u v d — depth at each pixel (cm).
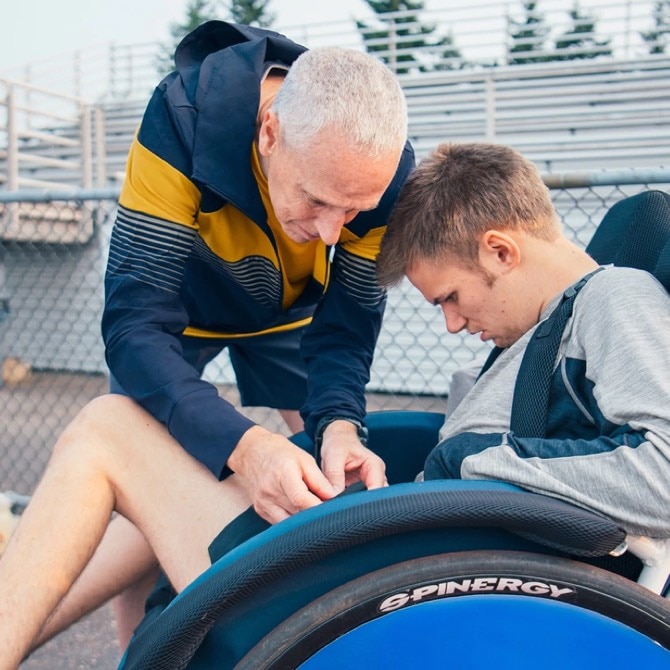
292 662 90
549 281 120
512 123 906
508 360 120
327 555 90
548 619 92
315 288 183
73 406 570
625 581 92
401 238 129
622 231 138
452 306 127
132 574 154
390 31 986
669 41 915
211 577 89
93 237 502
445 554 92
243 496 122
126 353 133
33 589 113
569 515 89
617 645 92
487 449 103
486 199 120
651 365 99
